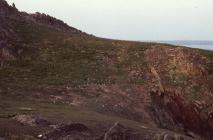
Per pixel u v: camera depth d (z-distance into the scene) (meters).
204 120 46.62
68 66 48.34
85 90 43.03
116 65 50.38
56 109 34.97
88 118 32.28
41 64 47.75
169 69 51.38
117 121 32.81
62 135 27.42
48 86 42.47
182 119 45.91
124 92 44.44
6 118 29.27
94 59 51.06
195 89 49.06
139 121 40.94
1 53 47.25
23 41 52.28
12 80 42.72
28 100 37.69
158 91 46.53
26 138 25.45
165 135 30.98
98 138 28.05
